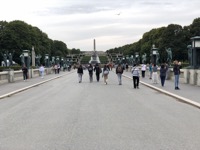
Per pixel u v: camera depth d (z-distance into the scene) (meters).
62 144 9.12
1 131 11.05
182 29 111.69
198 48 32.00
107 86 33.69
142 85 34.81
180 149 8.55
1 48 98.44
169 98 21.89
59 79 49.81
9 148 8.77
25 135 10.37
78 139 9.71
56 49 168.50
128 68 88.06
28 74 51.97
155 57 54.06
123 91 27.50
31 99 21.84
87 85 35.41
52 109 16.55
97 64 43.12
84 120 13.10
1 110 16.53
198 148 8.64
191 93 23.88
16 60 102.38
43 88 31.78
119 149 8.56
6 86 33.69
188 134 10.39
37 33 122.06
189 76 33.31
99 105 18.05
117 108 16.77
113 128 11.41
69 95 24.14
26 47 102.06
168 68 41.50
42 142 9.38
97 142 9.33
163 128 11.41
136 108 16.78
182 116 14.16
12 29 101.88
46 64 96.94
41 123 12.54
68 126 11.82
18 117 14.10
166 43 110.50
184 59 111.19
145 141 9.45
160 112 15.38
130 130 11.05
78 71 40.62
